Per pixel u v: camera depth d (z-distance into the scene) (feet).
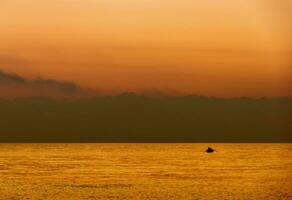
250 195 351.87
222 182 425.28
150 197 343.05
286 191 370.73
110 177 466.70
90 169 559.79
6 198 339.16
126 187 391.45
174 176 476.95
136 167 592.60
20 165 626.64
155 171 533.96
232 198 339.16
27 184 410.11
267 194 357.00
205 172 522.47
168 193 359.87
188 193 359.87
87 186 397.80
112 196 346.95
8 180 439.22
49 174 497.05
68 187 391.45
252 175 488.85
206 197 343.05
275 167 597.52
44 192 365.40
